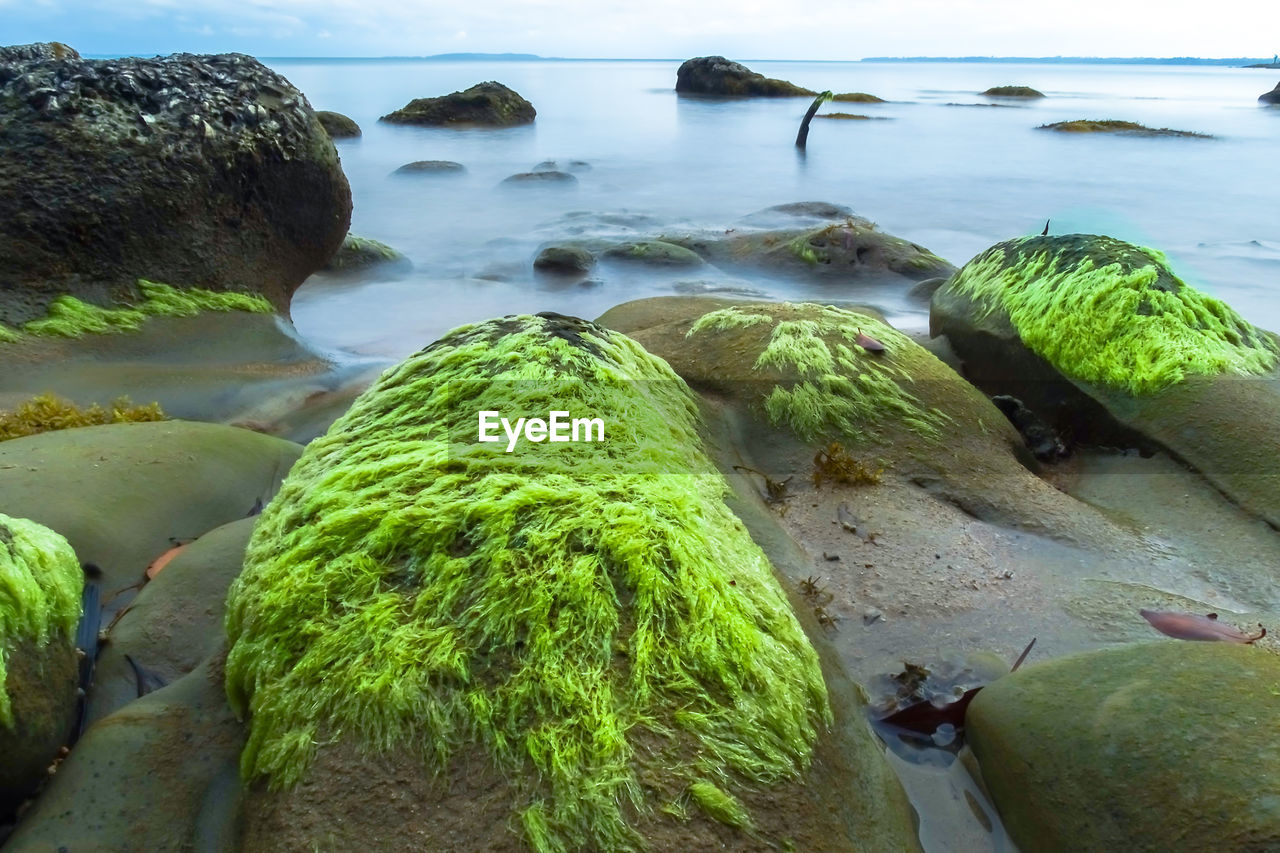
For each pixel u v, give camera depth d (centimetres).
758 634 237
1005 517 380
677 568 240
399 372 367
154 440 406
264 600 244
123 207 635
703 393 462
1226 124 2516
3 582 245
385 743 197
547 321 407
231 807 210
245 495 400
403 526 251
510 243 1111
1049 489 406
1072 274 530
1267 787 193
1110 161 1809
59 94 636
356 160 1823
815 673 245
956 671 279
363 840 179
